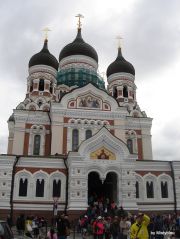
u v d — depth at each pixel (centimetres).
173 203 4506
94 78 6391
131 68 6450
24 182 4231
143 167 4581
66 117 5075
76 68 6375
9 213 4044
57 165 4362
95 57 6656
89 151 4216
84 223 3425
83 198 4022
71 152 4153
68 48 6575
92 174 4634
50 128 5234
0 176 4162
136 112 6012
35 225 3108
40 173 4294
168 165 4669
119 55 6675
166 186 4581
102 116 5188
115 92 6331
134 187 4181
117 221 2600
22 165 4281
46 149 5141
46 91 5969
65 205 4188
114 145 4291
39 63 6150
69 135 4994
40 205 4169
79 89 5241
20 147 5094
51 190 4256
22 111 5272
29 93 5962
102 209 3762
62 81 6319
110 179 4569
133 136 5519
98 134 4278
